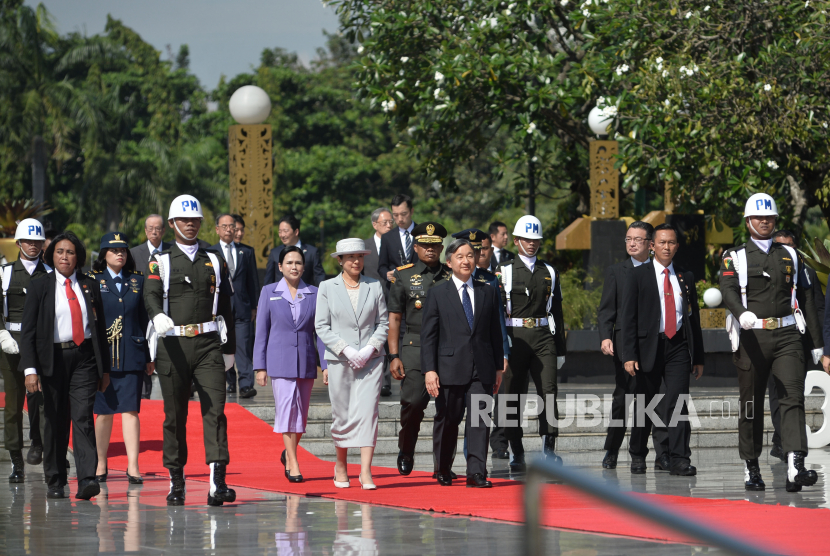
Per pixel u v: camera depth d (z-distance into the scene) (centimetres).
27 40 7138
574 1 3089
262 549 839
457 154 3381
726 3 2573
